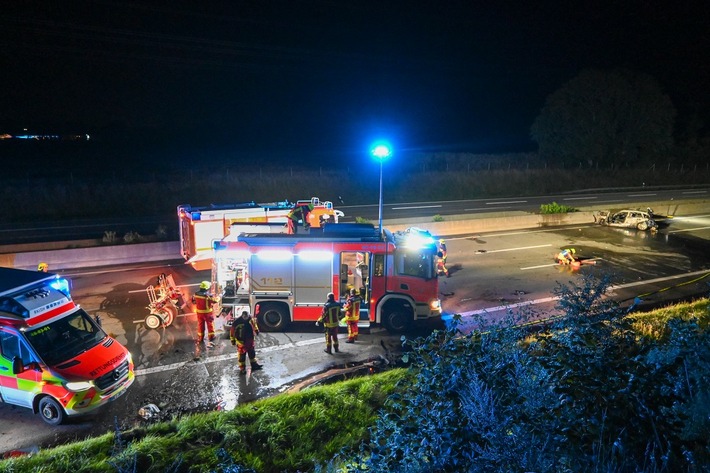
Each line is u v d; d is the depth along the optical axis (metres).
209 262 17.73
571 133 53.28
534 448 3.76
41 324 9.55
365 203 37.66
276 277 13.53
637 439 4.00
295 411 8.90
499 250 23.12
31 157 50.97
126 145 61.25
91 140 64.69
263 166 47.50
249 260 13.47
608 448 3.98
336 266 13.50
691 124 60.72
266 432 8.16
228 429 8.17
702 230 27.75
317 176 41.62
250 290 13.56
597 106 52.09
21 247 21.17
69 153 54.28
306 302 13.66
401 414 5.06
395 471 4.19
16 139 64.94
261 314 13.73
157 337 13.33
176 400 10.22
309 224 18.00
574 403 4.23
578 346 4.80
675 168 55.50
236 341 11.27
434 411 4.48
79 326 10.25
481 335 5.68
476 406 4.08
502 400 4.30
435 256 13.69
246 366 11.74
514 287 17.81
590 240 25.16
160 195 34.97
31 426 9.32
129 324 14.19
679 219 31.28
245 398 10.33
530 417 4.12
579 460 3.91
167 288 14.12
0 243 23.09
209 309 12.82
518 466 3.59
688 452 3.75
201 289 12.72
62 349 9.59
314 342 13.13
